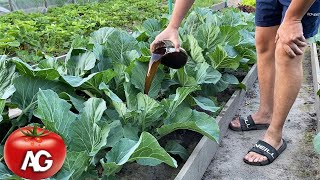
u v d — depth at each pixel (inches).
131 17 336.5
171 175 101.3
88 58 111.1
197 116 101.9
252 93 168.6
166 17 178.9
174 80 123.6
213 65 140.7
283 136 129.1
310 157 116.6
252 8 390.3
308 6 87.1
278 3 108.1
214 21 179.9
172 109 102.4
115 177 87.8
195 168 100.5
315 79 171.6
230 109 136.9
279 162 113.9
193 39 133.0
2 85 97.4
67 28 254.7
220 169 111.3
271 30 115.0
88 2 454.9
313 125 137.6
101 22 288.4
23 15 325.1
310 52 234.4
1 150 85.4
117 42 123.2
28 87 95.0
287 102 107.4
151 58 103.3
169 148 105.4
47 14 352.5
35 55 196.5
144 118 99.0
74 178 75.2
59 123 80.6
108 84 111.3
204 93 135.2
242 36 166.2
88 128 83.0
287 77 103.3
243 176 107.9
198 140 118.4
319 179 106.1
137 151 77.9
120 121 99.5
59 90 99.5
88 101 86.0
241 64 162.6
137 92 107.6
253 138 128.4
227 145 124.4
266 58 122.5
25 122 95.8
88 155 76.2
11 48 205.6
